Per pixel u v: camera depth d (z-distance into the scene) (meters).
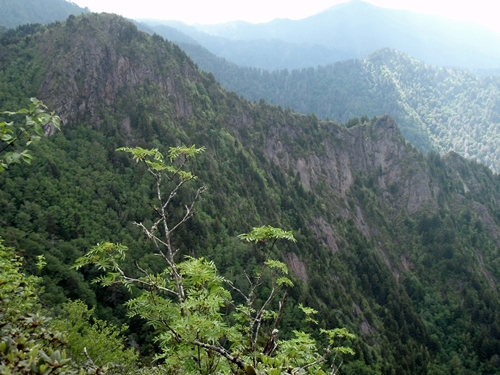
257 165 151.25
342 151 189.88
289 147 175.00
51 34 149.00
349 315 104.38
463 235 157.62
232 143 150.38
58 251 79.19
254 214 124.25
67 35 145.75
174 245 89.56
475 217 163.75
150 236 10.67
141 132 128.12
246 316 11.71
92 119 131.38
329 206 159.38
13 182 94.44
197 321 8.68
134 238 92.56
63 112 126.69
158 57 158.00
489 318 121.56
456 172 191.75
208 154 132.38
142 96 141.75
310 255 117.38
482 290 131.00
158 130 130.25
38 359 5.80
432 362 105.38
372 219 168.88
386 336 107.56
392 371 89.19
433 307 132.88
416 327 117.00
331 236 141.62
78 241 87.00
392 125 199.25
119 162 118.88
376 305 122.62
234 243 98.25
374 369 86.44
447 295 136.50
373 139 197.62
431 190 175.75
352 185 180.50
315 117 195.00
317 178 170.62
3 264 12.06
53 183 99.31
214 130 148.25
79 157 113.38
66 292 68.44
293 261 110.94
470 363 109.50
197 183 115.38
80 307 33.44
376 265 134.88
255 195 133.88
